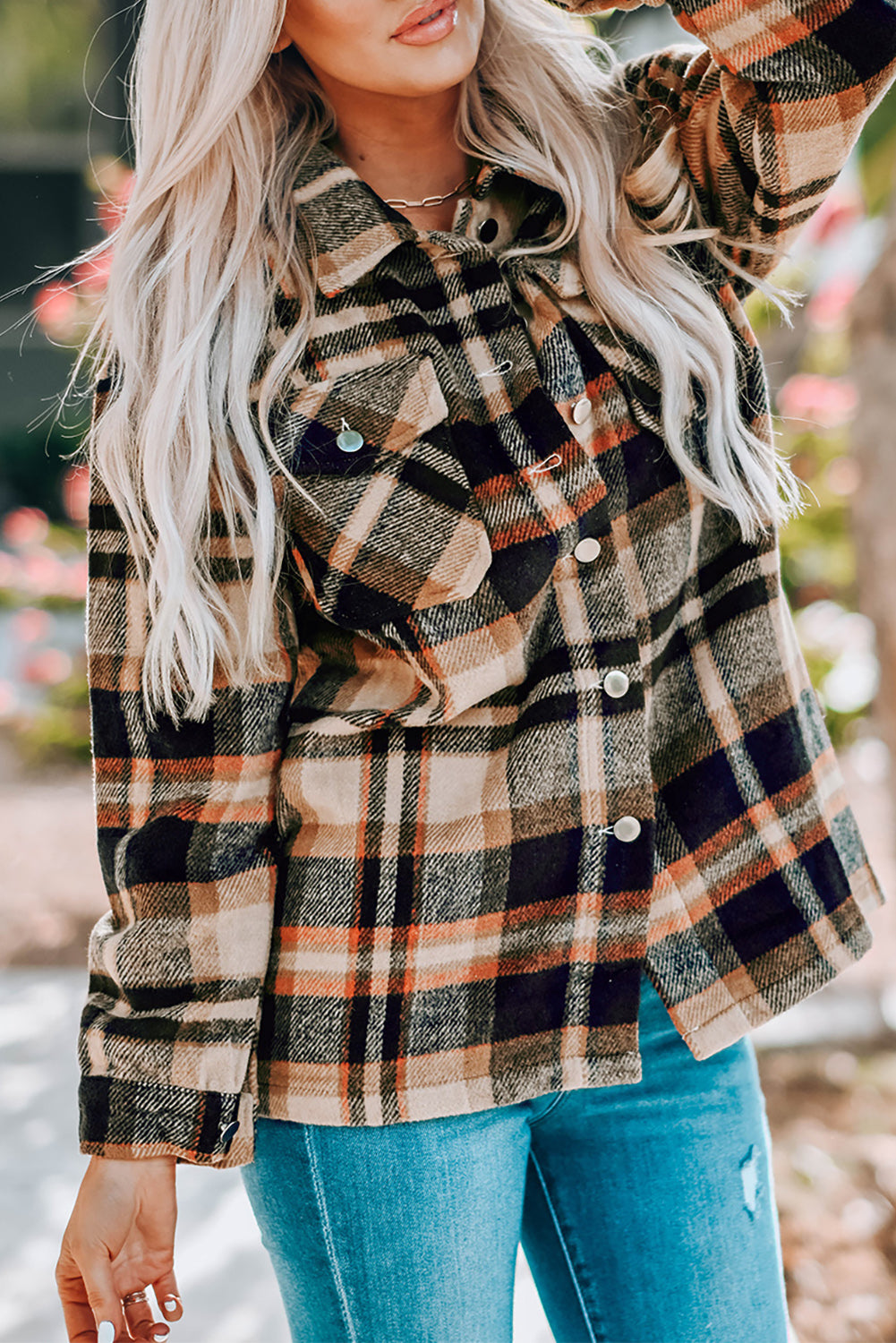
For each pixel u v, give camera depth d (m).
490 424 1.36
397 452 1.35
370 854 1.31
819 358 5.37
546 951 1.32
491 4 1.46
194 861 1.33
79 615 7.77
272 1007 1.33
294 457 1.36
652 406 1.37
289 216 1.44
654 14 5.35
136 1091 1.29
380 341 1.38
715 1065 1.41
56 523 10.94
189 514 1.37
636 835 1.31
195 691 1.35
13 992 4.32
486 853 1.31
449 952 1.30
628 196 1.46
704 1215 1.36
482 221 1.45
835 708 5.17
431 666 1.31
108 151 10.68
